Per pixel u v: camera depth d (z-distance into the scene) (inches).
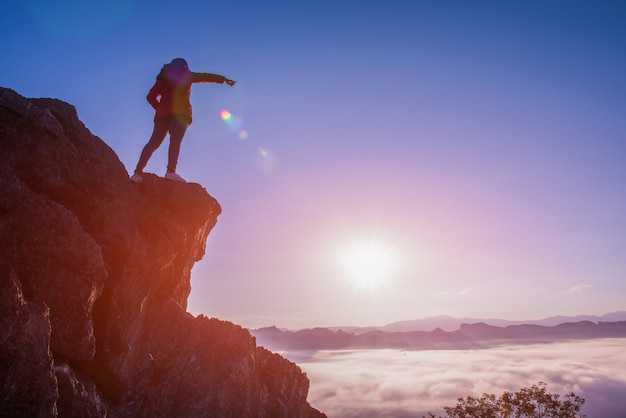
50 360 288.5
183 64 546.6
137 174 501.0
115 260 428.1
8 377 260.7
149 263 464.4
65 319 349.4
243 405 462.0
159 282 510.0
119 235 431.5
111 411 407.2
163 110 534.3
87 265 366.3
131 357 454.3
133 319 449.7
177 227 496.4
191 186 553.0
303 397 604.1
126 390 438.9
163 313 511.8
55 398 284.0
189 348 489.7
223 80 567.2
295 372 613.0
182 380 457.7
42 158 389.7
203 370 467.5
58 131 403.5
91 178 424.5
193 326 514.6
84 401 351.9
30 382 270.7
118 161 473.4
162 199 513.0
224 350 497.4
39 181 386.0
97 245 382.3
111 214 431.8
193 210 532.1
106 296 422.3
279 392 560.7
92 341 368.8
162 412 434.0
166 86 544.1
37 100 426.6
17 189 352.8
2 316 263.4
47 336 290.5
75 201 407.8
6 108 377.4
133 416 419.8
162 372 464.8
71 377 350.3
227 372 472.7
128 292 442.0
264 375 570.3
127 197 463.8
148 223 480.1
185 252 537.6
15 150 376.5
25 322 275.1
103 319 421.4
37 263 343.6
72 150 413.7
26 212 350.0
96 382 416.5
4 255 331.9
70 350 351.9
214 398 449.7
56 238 357.1
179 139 543.2
